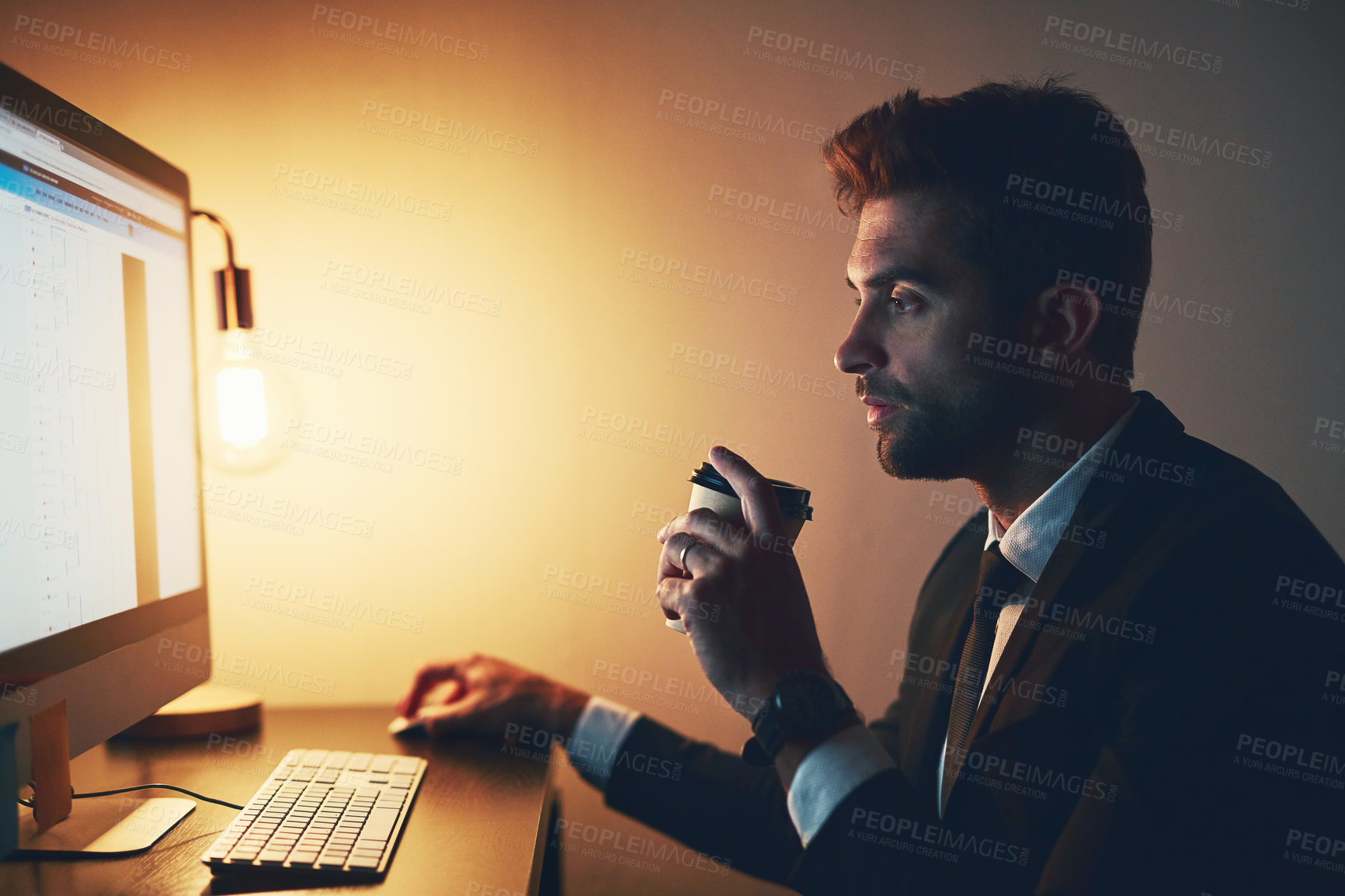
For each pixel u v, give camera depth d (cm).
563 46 126
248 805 67
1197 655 62
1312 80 133
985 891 64
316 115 123
